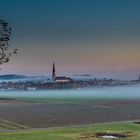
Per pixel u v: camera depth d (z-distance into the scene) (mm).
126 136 79125
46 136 78625
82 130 89438
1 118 152625
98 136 79375
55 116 165125
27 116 165750
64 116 163500
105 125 102875
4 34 38156
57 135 80188
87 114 175750
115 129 90750
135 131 86688
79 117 154250
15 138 75062
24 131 92562
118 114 169375
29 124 122000
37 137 76750
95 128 93938
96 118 145500
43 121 135000
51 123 125500
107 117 150125
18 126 114000
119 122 116125
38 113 189000
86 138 76062
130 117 146875
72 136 78875
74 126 107375
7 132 90625
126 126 98188
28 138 75188
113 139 75188
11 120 140875
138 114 167750
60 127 105938
